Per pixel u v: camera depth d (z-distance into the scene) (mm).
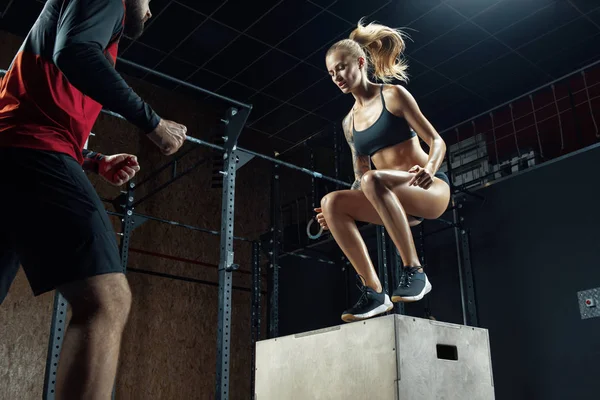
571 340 4160
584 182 4422
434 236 5320
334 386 1940
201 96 6656
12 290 4762
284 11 5301
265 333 6520
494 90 6629
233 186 3398
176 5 5180
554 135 6316
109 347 915
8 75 1124
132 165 1473
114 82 1021
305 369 2072
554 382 4176
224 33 5590
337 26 5531
